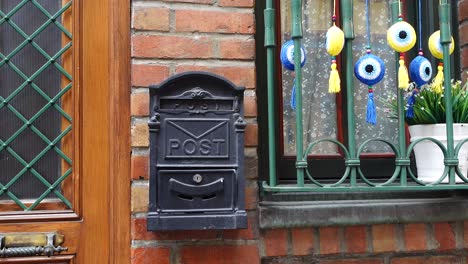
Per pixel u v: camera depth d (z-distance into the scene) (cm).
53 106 171
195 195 152
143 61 165
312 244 169
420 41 186
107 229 169
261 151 178
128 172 167
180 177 152
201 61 168
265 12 158
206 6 169
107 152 171
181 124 153
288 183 181
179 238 163
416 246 174
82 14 173
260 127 179
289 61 159
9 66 170
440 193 183
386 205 171
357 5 196
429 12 196
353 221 168
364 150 191
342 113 191
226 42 169
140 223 163
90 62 172
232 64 169
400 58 158
